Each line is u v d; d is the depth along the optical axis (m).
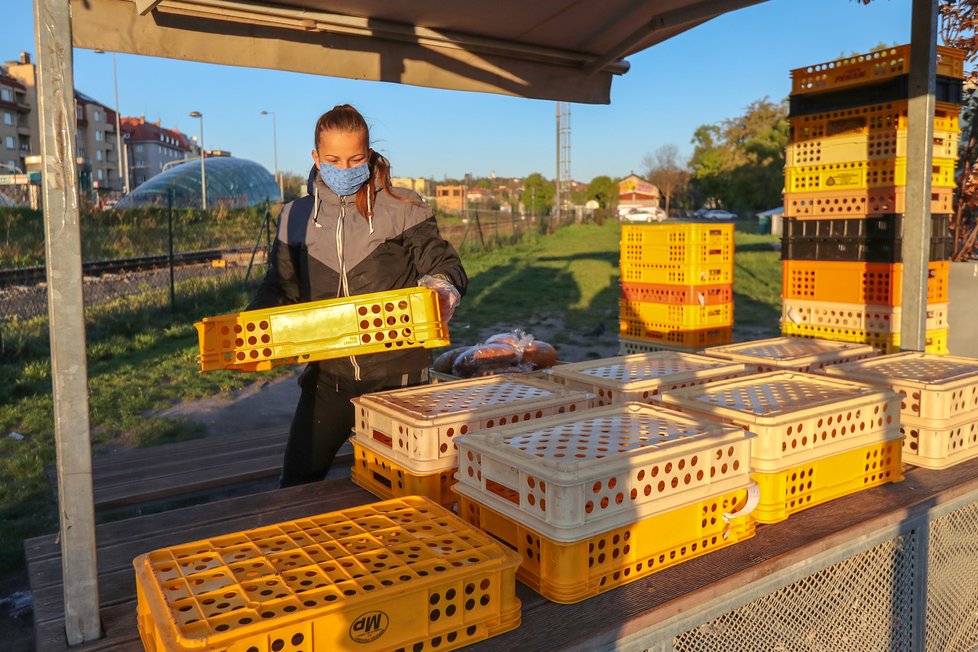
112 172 89.88
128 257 17.44
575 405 2.44
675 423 2.12
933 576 2.51
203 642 1.21
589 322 12.16
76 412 1.56
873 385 2.75
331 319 1.93
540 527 1.67
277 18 3.40
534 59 4.18
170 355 9.34
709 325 6.45
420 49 3.88
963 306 5.39
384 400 2.43
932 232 4.88
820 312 5.12
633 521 1.71
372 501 2.40
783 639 1.98
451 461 2.16
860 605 2.18
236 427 6.38
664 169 79.44
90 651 1.55
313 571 1.50
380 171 2.61
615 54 4.04
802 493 2.21
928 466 2.65
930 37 3.60
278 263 2.70
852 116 4.80
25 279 13.66
